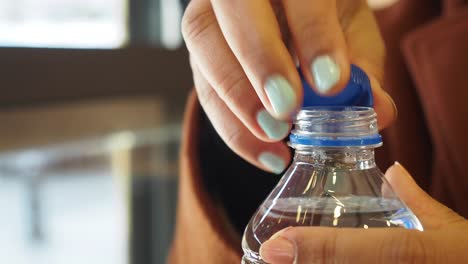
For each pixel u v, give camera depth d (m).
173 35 0.82
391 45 0.52
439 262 0.26
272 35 0.27
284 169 0.31
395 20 0.54
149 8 0.80
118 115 0.75
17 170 0.71
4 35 0.61
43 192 0.75
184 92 0.81
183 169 0.42
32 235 0.75
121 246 0.77
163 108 0.79
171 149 0.84
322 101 0.28
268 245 0.27
